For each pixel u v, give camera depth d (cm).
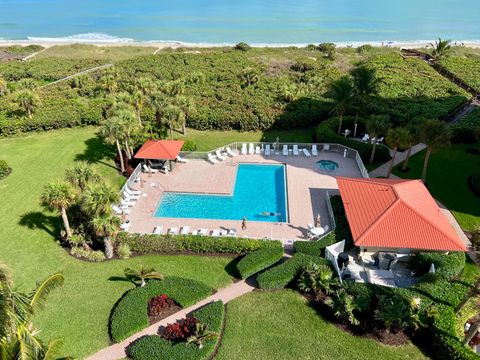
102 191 2317
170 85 4762
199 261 2450
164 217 2927
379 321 1934
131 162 3759
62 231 2622
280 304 2103
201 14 17088
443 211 2927
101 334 1941
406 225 2355
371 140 4153
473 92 5662
